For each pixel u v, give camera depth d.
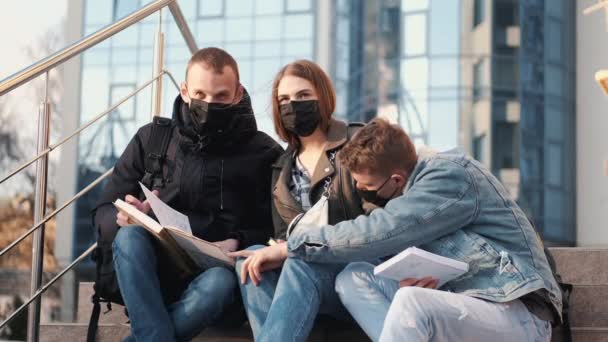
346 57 19.75
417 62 18.92
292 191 3.62
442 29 18.77
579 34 17.83
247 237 3.61
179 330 3.28
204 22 21.25
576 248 4.10
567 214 17.62
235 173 3.71
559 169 17.75
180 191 3.70
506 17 18.41
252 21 20.84
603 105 17.30
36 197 3.79
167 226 3.21
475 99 18.45
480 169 3.06
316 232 3.09
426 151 3.23
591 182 17.36
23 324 15.81
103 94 21.44
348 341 3.40
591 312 3.67
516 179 18.02
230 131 3.68
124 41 21.56
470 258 2.89
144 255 3.30
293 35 20.50
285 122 3.60
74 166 21.03
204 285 3.32
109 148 21.20
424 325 2.70
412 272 2.76
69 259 20.11
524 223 2.99
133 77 21.44
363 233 2.98
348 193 3.44
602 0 4.46
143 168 3.80
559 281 3.19
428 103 18.72
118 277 3.27
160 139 3.79
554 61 18.11
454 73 18.59
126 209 3.30
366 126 3.18
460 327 2.74
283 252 3.20
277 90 3.66
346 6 19.92
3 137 19.52
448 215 2.93
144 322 3.20
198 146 3.69
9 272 18.92
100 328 3.69
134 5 21.66
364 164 3.07
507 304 2.79
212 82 3.62
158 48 4.78
